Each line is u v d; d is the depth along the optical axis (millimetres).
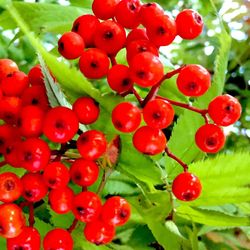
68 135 148
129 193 194
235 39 341
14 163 158
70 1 230
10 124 163
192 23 159
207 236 228
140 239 201
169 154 164
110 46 156
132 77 146
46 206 200
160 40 152
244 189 166
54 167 150
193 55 345
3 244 176
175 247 163
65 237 157
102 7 162
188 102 195
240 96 329
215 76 183
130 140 158
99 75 155
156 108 146
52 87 149
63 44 154
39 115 151
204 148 159
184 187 156
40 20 198
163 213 164
